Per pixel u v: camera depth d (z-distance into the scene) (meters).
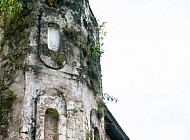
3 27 17.25
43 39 16.69
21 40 16.64
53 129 15.80
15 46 16.70
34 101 15.73
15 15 17.02
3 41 17.09
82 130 16.16
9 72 16.41
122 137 20.86
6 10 17.03
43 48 16.53
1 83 16.42
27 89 15.80
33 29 16.72
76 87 16.61
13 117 15.59
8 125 15.59
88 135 16.45
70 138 15.80
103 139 17.83
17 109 15.63
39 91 15.92
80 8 18.08
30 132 15.29
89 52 17.95
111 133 20.73
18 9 16.94
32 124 15.41
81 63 17.16
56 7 17.44
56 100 16.08
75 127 16.03
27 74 15.99
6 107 15.86
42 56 16.39
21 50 16.47
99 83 18.41
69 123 15.98
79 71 16.91
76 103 16.36
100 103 18.16
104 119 19.27
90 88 17.53
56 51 16.77
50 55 16.53
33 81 15.98
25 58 16.23
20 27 16.88
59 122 15.84
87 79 17.38
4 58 16.81
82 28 17.84
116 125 20.30
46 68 16.33
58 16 17.31
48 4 17.34
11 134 15.39
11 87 16.11
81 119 16.27
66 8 17.62
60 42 16.97
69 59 16.88
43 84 16.08
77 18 17.78
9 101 15.89
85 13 18.39
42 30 16.80
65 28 17.27
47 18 17.06
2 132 15.58
